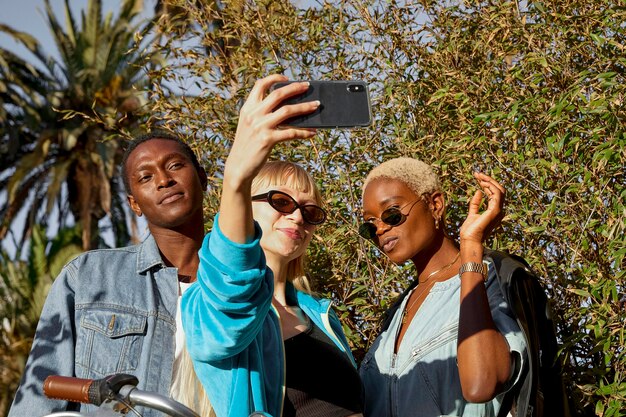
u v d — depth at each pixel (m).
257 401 2.59
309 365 3.04
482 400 2.88
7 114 23.59
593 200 4.09
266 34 5.25
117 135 5.52
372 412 3.31
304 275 3.41
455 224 4.62
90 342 2.91
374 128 4.90
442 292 3.31
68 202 24.69
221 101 5.12
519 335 3.02
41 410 2.85
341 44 5.16
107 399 2.05
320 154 4.89
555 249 4.36
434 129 4.78
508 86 4.55
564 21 4.55
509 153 4.36
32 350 2.94
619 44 4.25
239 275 2.26
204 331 2.40
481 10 4.87
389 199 3.43
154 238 3.14
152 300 2.97
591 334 4.12
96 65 22.56
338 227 4.71
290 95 2.12
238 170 2.14
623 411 3.94
